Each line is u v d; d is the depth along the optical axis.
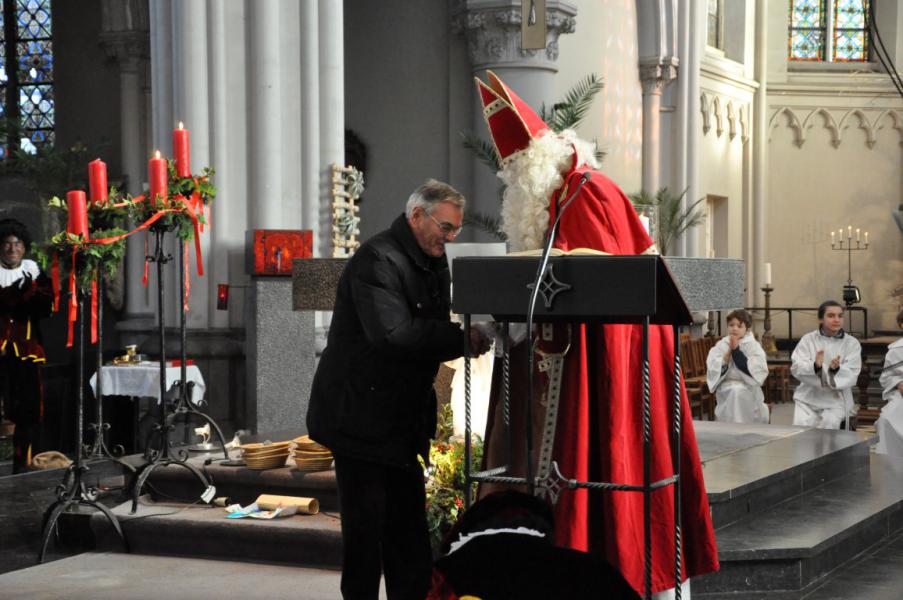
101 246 6.13
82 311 6.23
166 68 10.46
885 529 6.60
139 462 6.82
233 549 5.75
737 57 21.81
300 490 6.07
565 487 3.04
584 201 3.61
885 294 22.69
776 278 22.75
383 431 3.96
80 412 6.21
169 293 10.32
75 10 16.48
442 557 2.18
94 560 5.81
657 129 18.41
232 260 10.22
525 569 2.09
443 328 3.80
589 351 3.73
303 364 9.89
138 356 10.01
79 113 16.52
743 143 22.09
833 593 5.45
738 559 5.36
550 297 2.98
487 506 2.29
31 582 5.35
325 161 10.70
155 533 5.91
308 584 5.23
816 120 22.77
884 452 9.82
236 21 10.25
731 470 6.54
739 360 10.22
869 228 22.75
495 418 3.76
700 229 20.22
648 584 2.96
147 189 6.66
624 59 17.73
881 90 22.67
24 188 15.05
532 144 3.65
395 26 15.34
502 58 14.23
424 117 15.19
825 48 23.30
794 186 22.80
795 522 6.08
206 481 6.34
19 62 16.92
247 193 10.30
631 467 3.69
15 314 9.01
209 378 10.20
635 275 2.89
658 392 3.83
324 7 10.65
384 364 3.94
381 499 4.07
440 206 3.88
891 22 22.94
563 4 14.12
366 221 15.51
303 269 6.25
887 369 9.89
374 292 3.84
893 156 22.78
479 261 3.10
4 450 10.26
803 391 10.18
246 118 10.29
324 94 10.69
